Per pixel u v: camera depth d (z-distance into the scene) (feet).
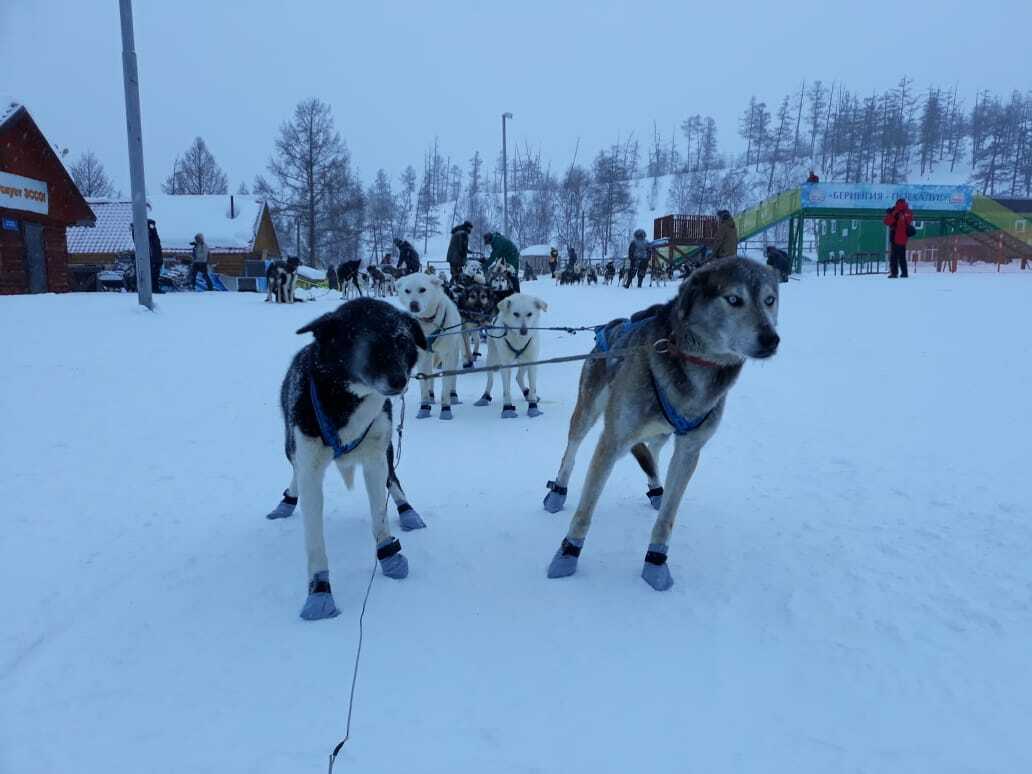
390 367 9.87
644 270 82.79
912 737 7.39
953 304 40.29
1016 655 8.79
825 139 342.85
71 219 78.74
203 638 9.41
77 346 29.60
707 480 16.02
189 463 17.12
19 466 16.14
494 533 13.20
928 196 96.89
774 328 10.12
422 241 289.33
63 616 9.90
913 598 10.25
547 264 181.16
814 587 10.72
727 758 7.09
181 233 135.23
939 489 14.42
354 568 11.63
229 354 30.99
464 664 8.80
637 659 8.90
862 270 98.17
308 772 6.90
